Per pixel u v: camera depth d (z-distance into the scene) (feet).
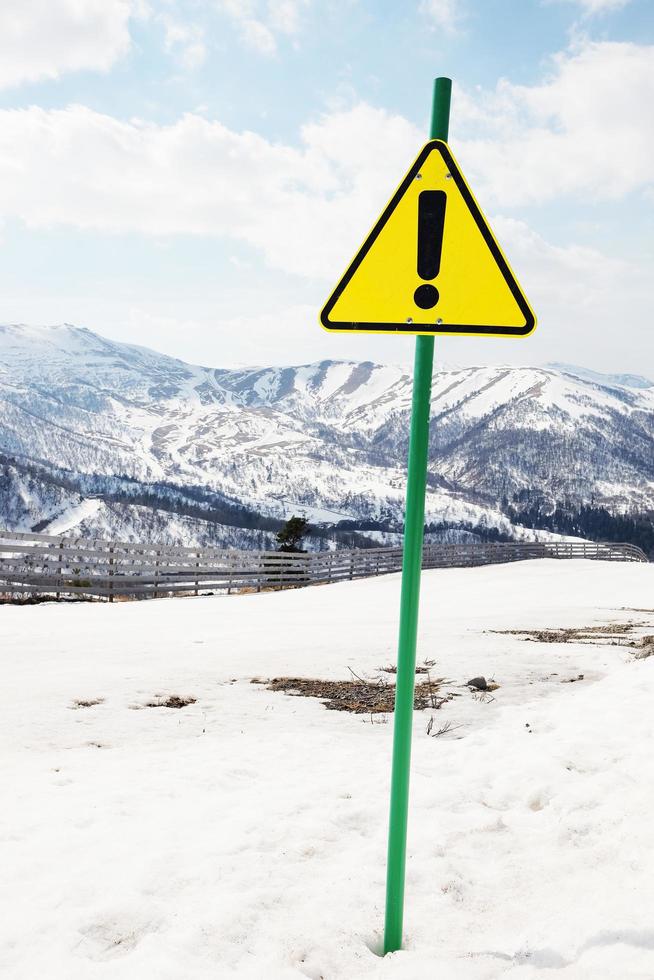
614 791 12.09
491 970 7.07
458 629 39.63
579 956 7.00
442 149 7.63
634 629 39.83
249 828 11.43
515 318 7.48
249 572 79.30
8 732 19.31
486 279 7.54
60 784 14.70
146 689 24.68
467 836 10.86
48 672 27.55
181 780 14.70
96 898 9.08
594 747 14.78
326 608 55.42
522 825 11.31
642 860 9.30
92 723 20.33
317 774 15.11
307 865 10.05
